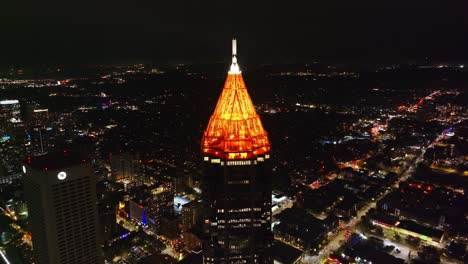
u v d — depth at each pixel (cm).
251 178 19075
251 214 19550
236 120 19125
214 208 19575
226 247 19875
